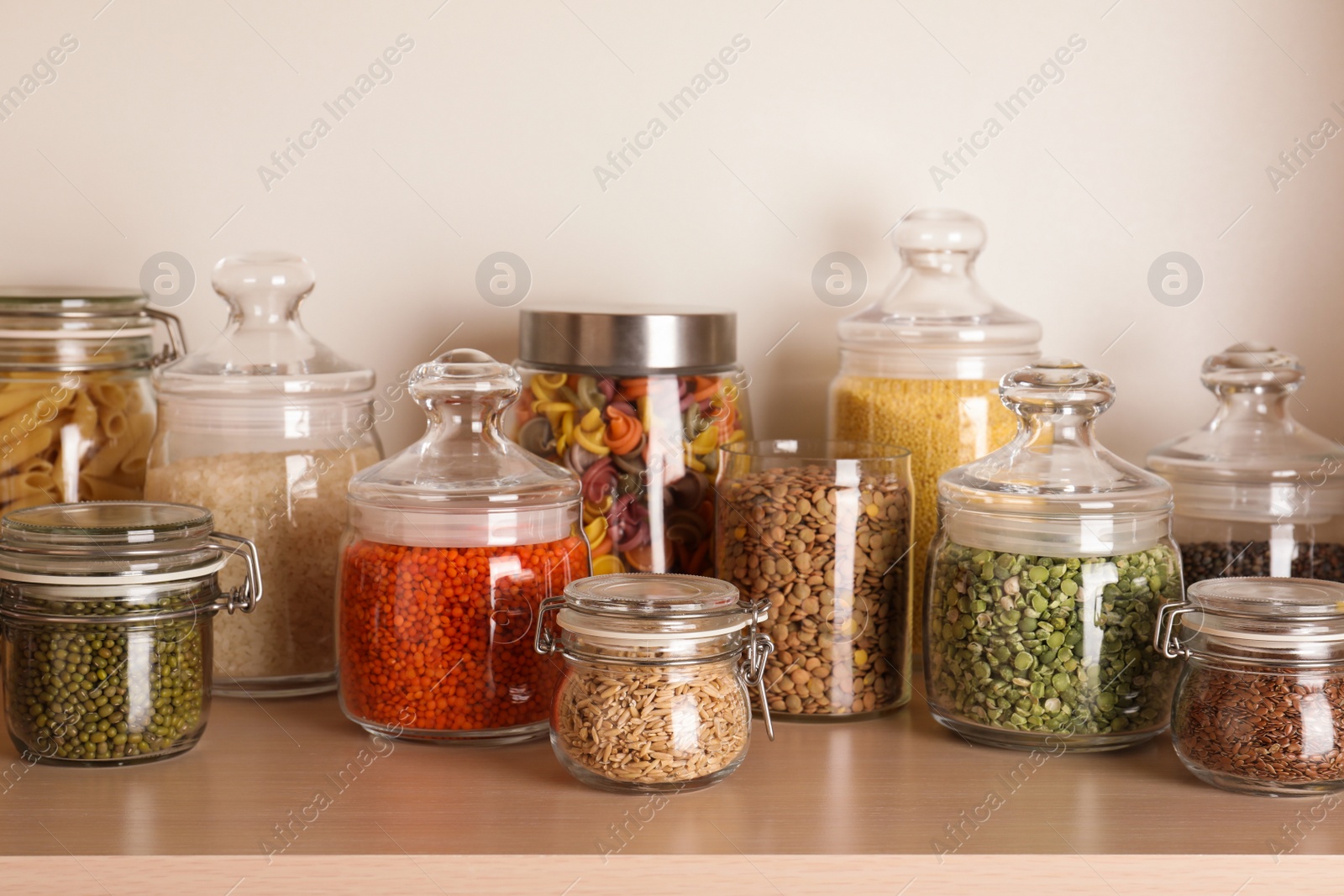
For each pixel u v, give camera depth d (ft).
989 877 2.36
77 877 2.31
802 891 2.35
